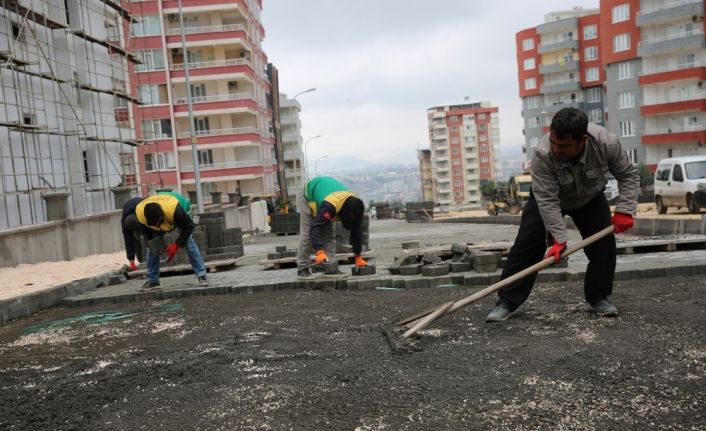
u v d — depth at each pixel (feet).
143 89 152.35
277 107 230.68
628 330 15.83
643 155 166.40
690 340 14.56
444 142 421.59
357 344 16.42
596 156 16.19
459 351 14.89
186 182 155.43
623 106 169.37
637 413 10.50
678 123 157.58
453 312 18.38
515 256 17.90
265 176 179.32
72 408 12.79
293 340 17.34
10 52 53.78
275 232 89.30
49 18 62.28
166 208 27.48
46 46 63.57
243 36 156.15
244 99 155.43
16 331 23.61
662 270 24.80
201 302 26.53
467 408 11.21
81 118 69.26
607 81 172.96
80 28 70.44
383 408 11.48
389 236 63.82
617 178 17.01
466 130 419.13
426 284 26.35
